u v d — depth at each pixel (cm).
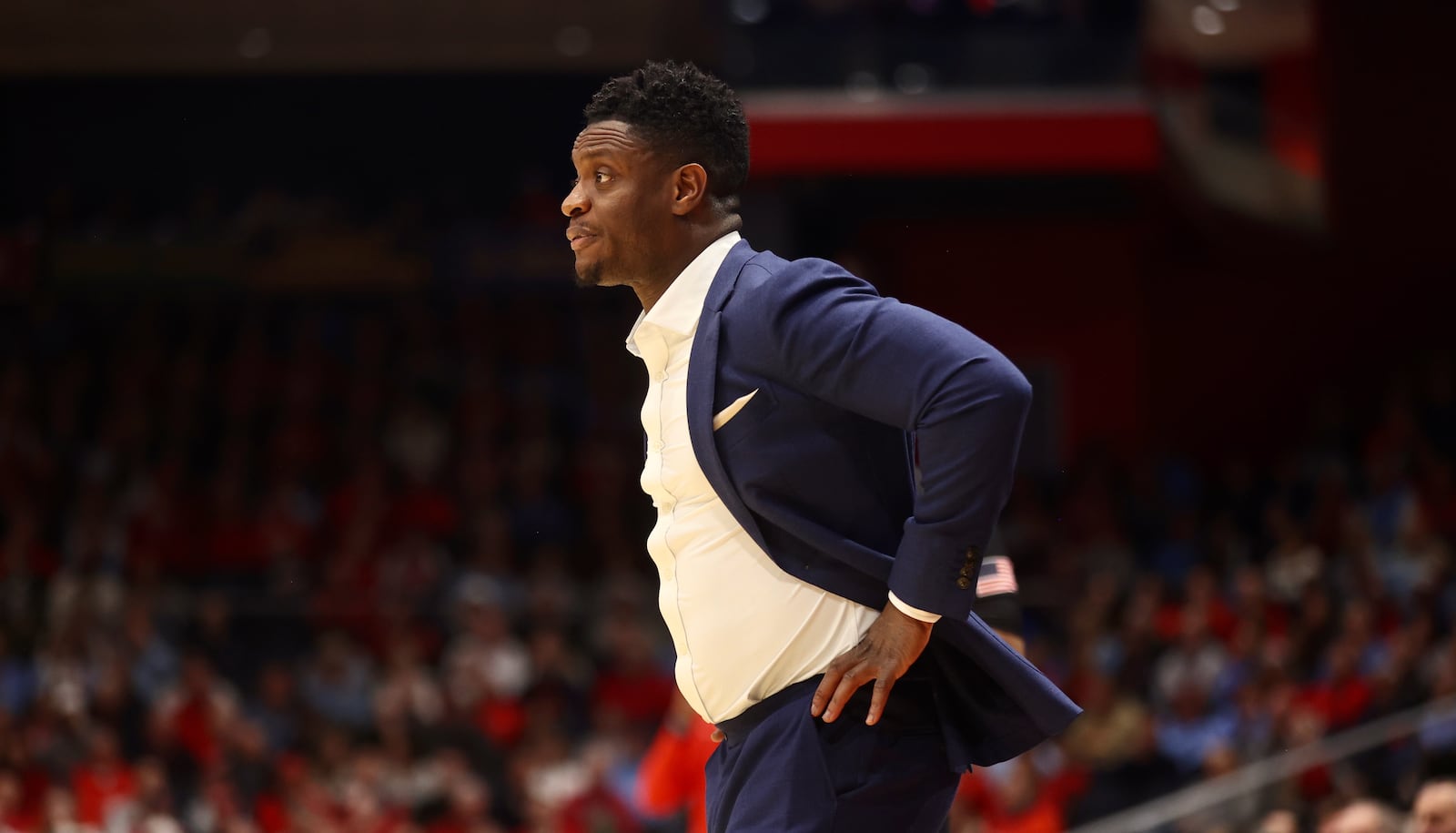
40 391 1845
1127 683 1224
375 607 1340
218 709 1230
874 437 291
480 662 1289
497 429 1772
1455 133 2070
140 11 1873
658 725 1268
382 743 1211
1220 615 1302
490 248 1972
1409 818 691
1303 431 2100
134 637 1296
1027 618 1398
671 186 298
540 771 1175
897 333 274
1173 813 740
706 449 288
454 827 1148
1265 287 2111
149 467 1727
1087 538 1636
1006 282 2020
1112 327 2011
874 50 1716
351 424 1784
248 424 1803
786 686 292
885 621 281
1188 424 2116
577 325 1934
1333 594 1298
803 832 283
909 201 1953
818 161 1697
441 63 2000
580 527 1656
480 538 1543
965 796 985
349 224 1992
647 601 1332
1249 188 2011
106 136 2158
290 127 2162
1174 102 1828
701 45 1827
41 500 1689
